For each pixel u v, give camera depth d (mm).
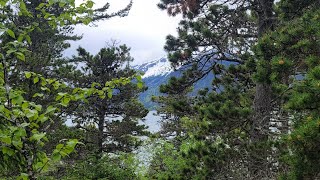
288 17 9078
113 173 16172
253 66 9719
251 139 10742
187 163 11234
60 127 16281
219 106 11320
